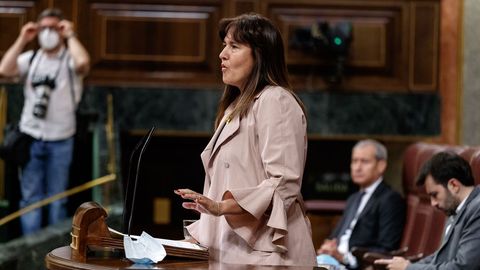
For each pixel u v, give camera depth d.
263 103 9.41
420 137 28.02
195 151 28.92
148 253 8.68
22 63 22.77
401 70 28.11
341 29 26.94
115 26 27.80
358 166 19.17
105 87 27.64
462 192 14.28
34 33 22.77
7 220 21.66
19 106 26.44
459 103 28.02
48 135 22.58
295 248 9.33
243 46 9.67
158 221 28.47
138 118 27.73
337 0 27.81
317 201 27.52
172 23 27.84
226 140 9.55
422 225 17.73
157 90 27.77
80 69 22.67
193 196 8.78
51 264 8.63
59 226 21.47
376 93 27.94
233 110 9.60
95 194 23.64
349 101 27.86
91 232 8.85
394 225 18.50
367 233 18.70
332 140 28.72
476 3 28.05
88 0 27.72
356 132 27.86
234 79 9.71
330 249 18.11
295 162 9.20
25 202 22.48
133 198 9.44
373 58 27.97
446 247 14.07
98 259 8.87
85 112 25.38
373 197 18.95
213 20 27.81
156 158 28.81
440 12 28.11
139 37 27.84
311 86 27.73
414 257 16.41
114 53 27.77
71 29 22.83
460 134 28.05
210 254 9.41
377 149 19.14
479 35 28.05
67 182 22.88
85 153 25.31
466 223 13.67
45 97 22.47
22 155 22.38
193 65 27.92
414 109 28.02
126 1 27.80
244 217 9.29
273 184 9.07
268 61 9.69
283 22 27.64
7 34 27.48
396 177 29.19
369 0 27.97
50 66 22.67
